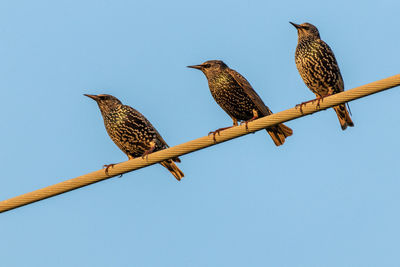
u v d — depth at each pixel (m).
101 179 10.05
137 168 10.02
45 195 9.90
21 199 9.88
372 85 8.41
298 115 9.12
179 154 9.81
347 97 8.66
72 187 9.96
